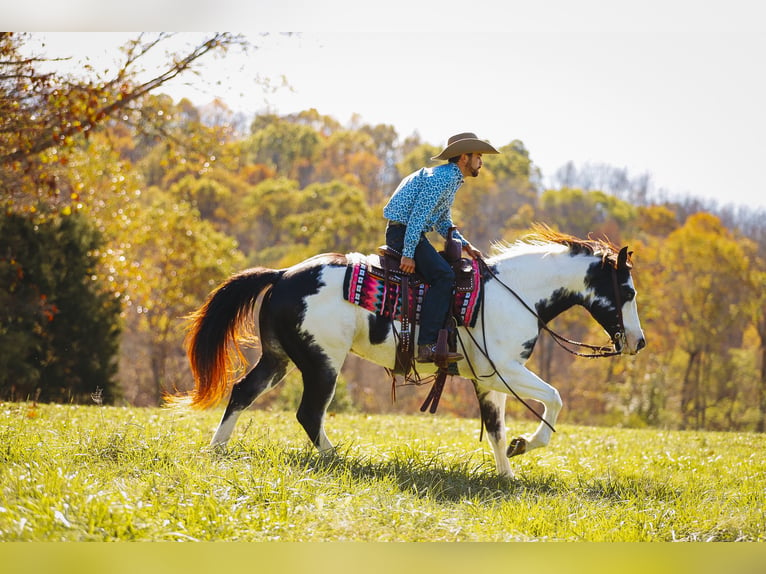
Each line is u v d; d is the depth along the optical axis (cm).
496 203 7931
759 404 6159
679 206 9150
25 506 668
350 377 5725
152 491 743
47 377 2867
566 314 6369
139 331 5734
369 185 9769
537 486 964
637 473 1100
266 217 8112
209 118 2094
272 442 1045
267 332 1020
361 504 775
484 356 1005
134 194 3603
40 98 1520
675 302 6712
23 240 2831
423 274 997
